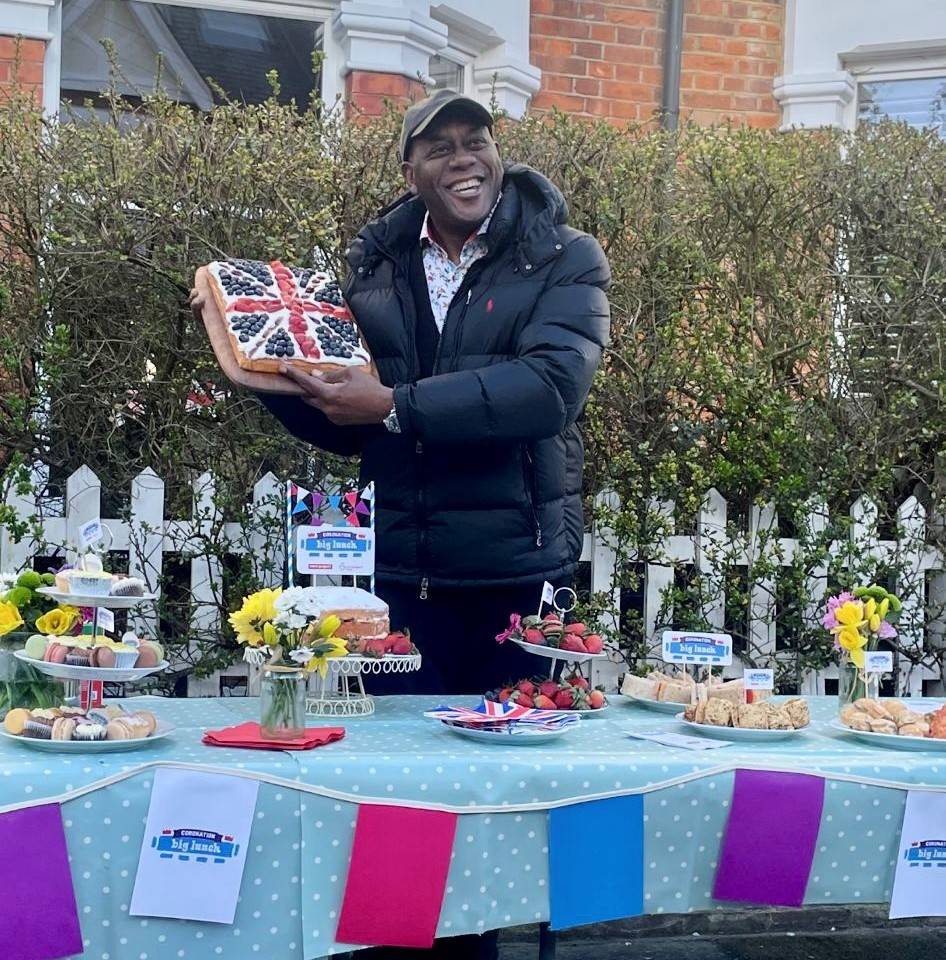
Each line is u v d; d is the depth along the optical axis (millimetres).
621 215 4738
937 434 4848
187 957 2189
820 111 7008
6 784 2102
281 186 4504
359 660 2723
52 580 2646
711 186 4875
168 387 4508
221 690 4484
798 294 4891
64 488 4445
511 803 2324
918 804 2520
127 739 2295
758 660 4684
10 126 4512
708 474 4711
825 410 4855
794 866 2453
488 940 3121
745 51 7074
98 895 2148
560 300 3199
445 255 3377
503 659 3338
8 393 4434
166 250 4328
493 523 3242
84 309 4500
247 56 6246
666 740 2654
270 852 2217
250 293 3137
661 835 2424
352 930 2242
